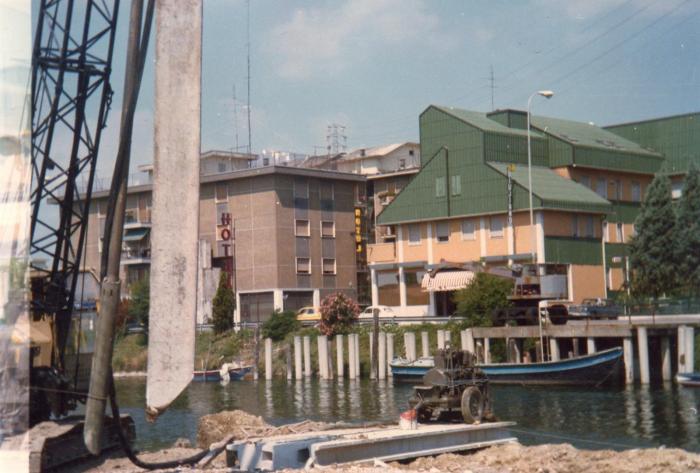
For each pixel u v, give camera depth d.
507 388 48.88
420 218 66.81
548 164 65.81
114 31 23.55
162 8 14.58
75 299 23.80
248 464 19.33
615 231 65.25
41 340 22.28
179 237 14.54
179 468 19.00
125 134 14.70
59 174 23.62
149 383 14.41
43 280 23.27
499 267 56.97
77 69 23.34
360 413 40.84
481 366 50.59
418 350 57.59
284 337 66.00
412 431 21.48
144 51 14.85
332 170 80.12
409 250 68.62
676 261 53.19
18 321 14.18
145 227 71.94
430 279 60.22
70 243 23.81
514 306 54.75
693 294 52.75
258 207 74.31
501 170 62.69
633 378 47.94
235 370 61.81
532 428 34.47
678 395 43.00
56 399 21.45
